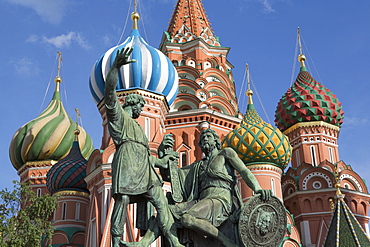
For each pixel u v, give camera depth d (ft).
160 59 132.05
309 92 158.71
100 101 134.21
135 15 141.38
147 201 30.40
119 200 29.12
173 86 134.51
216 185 31.07
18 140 164.45
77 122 158.20
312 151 152.35
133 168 29.45
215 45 169.27
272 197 29.17
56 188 141.49
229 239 28.86
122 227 28.76
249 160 128.36
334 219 99.35
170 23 175.42
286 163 131.85
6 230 86.53
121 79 127.34
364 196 141.28
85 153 171.12
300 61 170.19
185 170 33.06
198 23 170.09
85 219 138.21
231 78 169.17
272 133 129.49
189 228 29.22
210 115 141.90
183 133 140.67
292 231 122.31
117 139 30.19
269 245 28.86
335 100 159.12
